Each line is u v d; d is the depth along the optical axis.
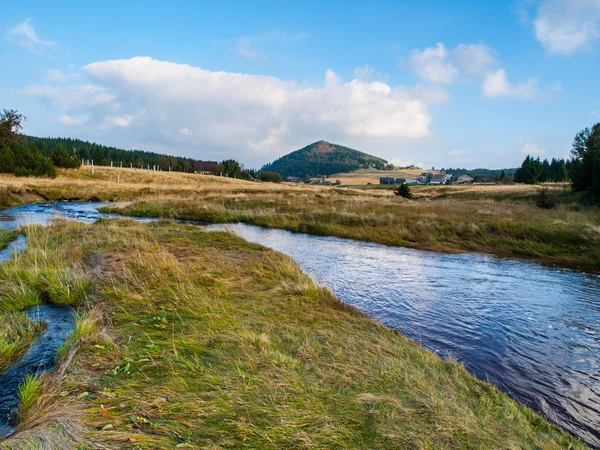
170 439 2.62
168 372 3.67
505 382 4.51
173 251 10.53
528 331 6.12
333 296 7.22
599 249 12.10
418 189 67.94
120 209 24.61
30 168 44.06
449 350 5.36
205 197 30.80
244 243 12.47
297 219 20.20
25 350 4.40
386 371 3.95
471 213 19.86
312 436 2.74
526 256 12.62
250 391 3.33
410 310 7.08
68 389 3.31
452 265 11.14
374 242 15.38
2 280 6.68
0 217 19.03
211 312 5.55
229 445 2.60
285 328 5.14
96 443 2.49
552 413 3.89
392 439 2.77
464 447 2.77
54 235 12.62
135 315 5.38
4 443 2.38
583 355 5.28
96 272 7.51
